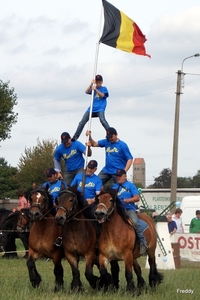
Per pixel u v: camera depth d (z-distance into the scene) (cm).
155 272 1510
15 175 6569
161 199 3856
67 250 1344
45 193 1361
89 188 1402
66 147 1461
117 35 1566
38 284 1382
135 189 1387
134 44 1577
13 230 2156
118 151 1430
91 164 1395
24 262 2192
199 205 2758
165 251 2089
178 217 2423
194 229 2408
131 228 1344
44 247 1366
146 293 1383
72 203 1309
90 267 1342
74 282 1341
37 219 1334
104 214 1280
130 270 1323
